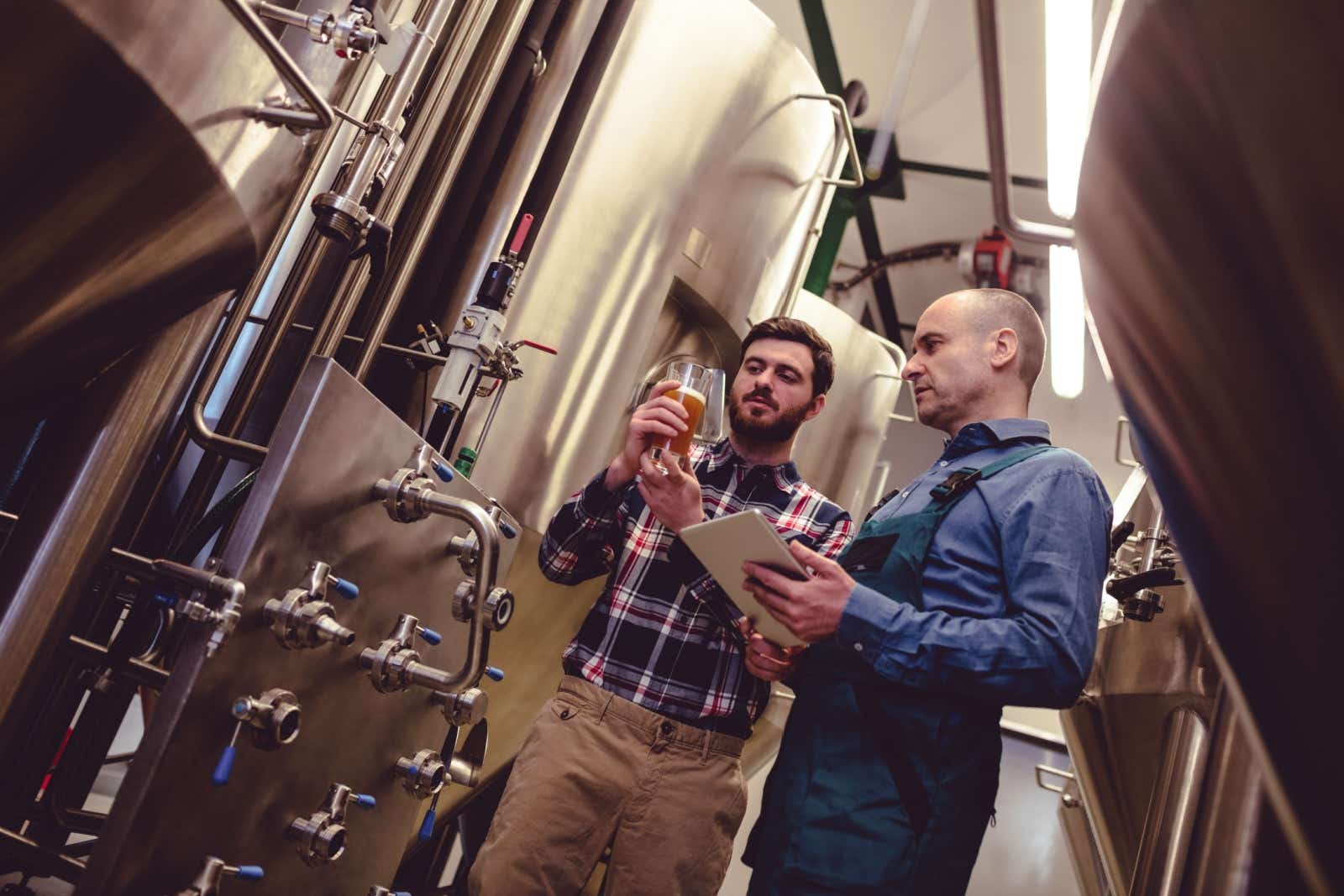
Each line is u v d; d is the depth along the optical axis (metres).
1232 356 0.60
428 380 1.91
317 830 1.15
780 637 1.39
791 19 5.25
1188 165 0.61
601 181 2.19
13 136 0.79
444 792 2.08
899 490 1.64
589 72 2.17
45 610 1.06
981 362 1.60
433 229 1.94
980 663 1.22
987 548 1.36
